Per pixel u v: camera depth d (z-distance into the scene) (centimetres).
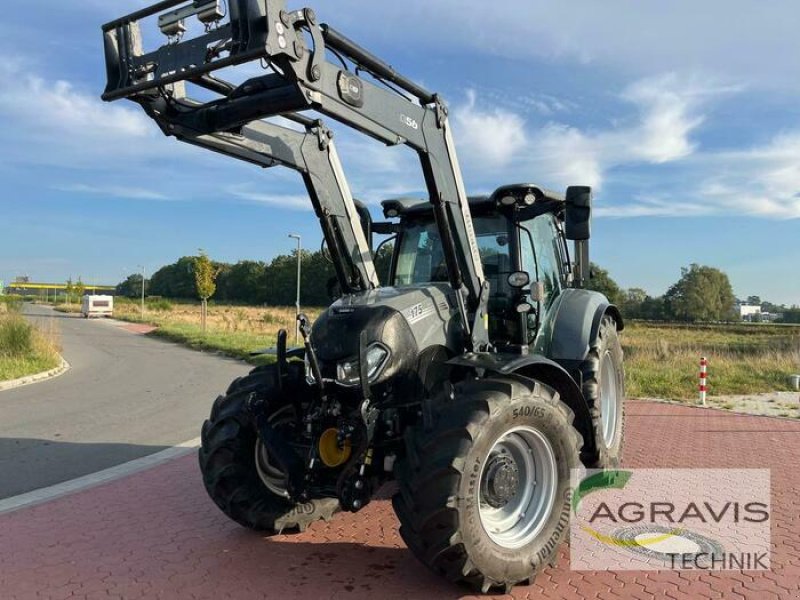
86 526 481
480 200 527
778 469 642
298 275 2145
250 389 440
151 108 353
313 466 390
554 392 392
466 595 358
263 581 378
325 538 449
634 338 2903
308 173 453
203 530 470
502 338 515
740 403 1144
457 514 331
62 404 1123
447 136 431
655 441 784
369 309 396
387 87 384
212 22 302
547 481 390
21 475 645
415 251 580
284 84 340
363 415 369
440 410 357
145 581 380
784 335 3581
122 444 792
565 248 649
